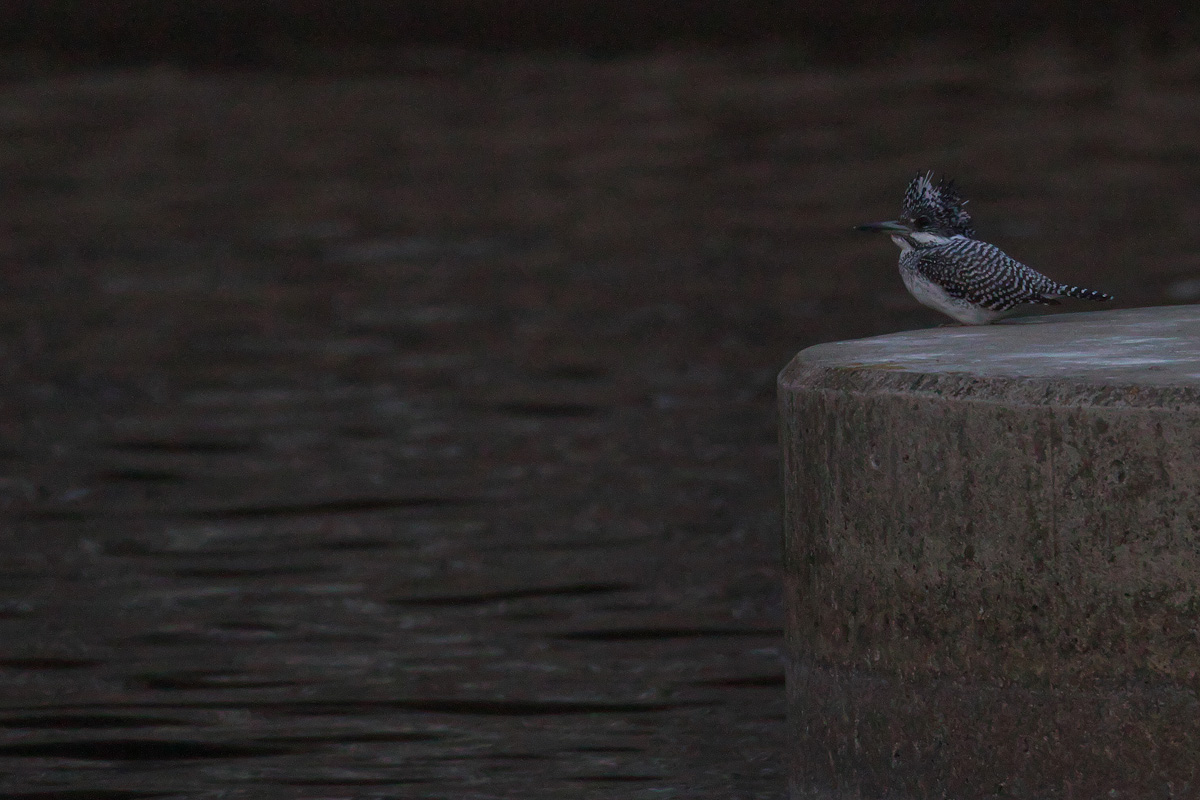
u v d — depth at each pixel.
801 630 7.53
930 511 6.83
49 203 31.28
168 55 47.59
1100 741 6.59
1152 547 6.42
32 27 48.72
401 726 10.15
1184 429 6.32
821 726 7.43
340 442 16.81
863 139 35.31
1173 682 6.46
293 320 22.45
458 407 18.05
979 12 47.81
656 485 15.14
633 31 48.53
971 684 6.82
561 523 14.17
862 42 47.03
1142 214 27.50
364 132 38.06
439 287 24.36
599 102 40.69
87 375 19.64
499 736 9.95
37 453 16.52
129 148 36.66
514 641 11.55
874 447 6.99
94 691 10.77
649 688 10.65
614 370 19.42
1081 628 6.56
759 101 39.97
